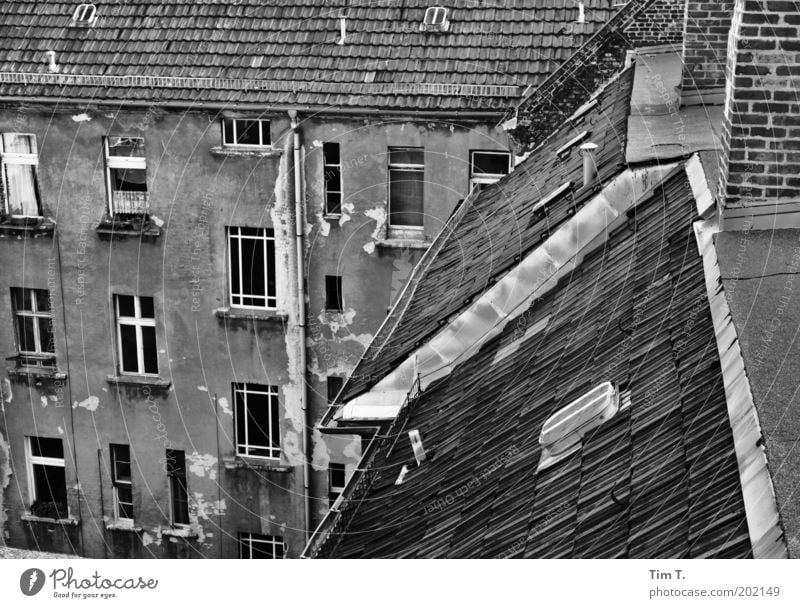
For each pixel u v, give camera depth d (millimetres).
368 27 25875
